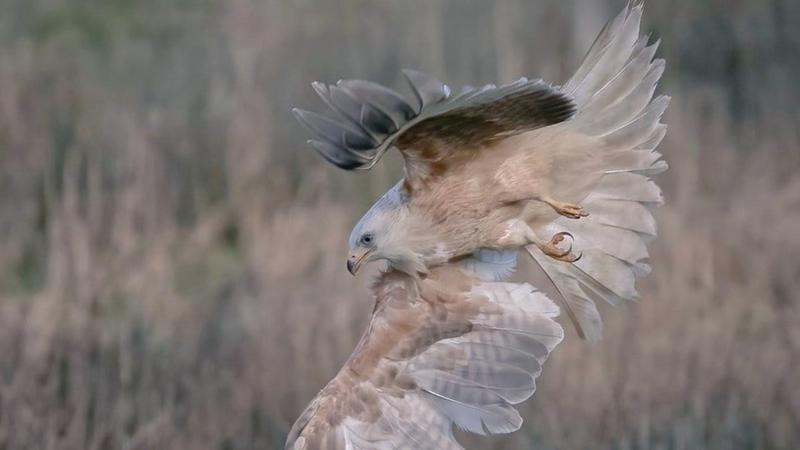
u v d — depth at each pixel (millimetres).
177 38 34219
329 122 12805
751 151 31875
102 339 23250
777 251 26641
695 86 34719
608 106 14078
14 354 22422
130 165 29250
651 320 24141
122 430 20797
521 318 14164
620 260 14359
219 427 21141
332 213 28266
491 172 13898
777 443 21594
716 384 22219
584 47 32281
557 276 14672
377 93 12555
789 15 36125
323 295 24859
